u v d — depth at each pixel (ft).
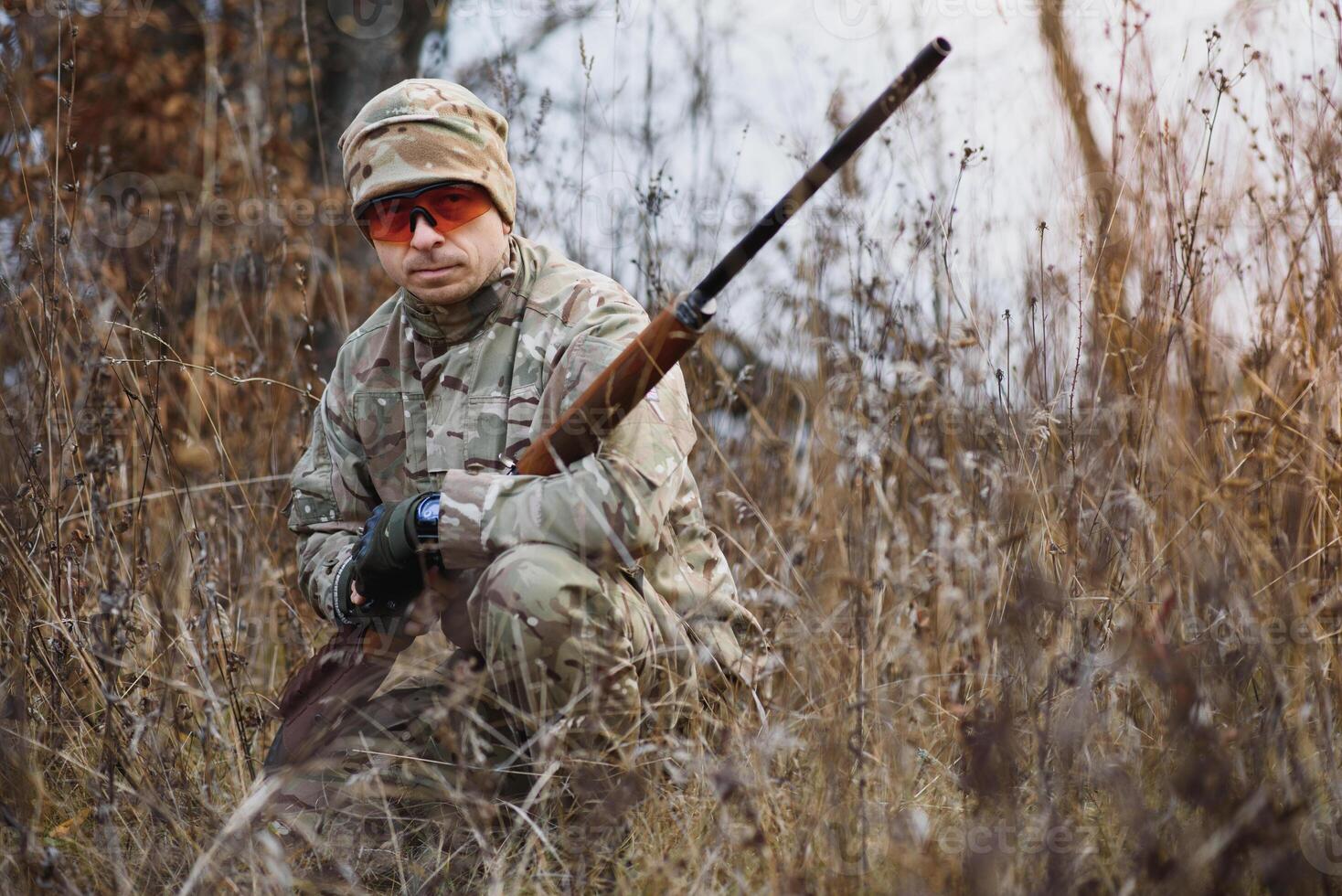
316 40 24.09
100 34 20.99
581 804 7.88
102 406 10.42
